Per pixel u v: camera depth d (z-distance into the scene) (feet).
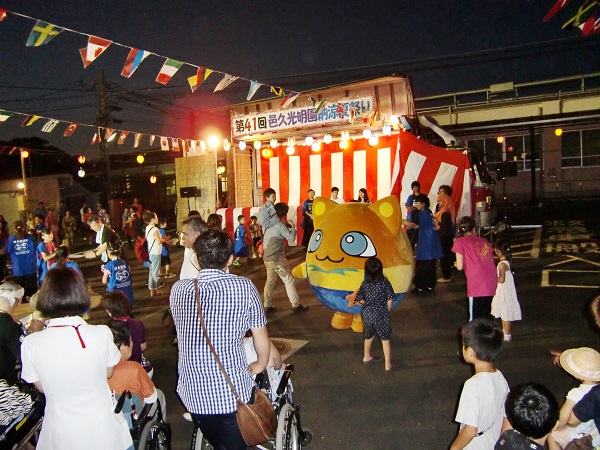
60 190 106.52
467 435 9.97
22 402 12.18
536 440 8.84
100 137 67.41
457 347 22.16
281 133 53.62
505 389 10.65
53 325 9.47
